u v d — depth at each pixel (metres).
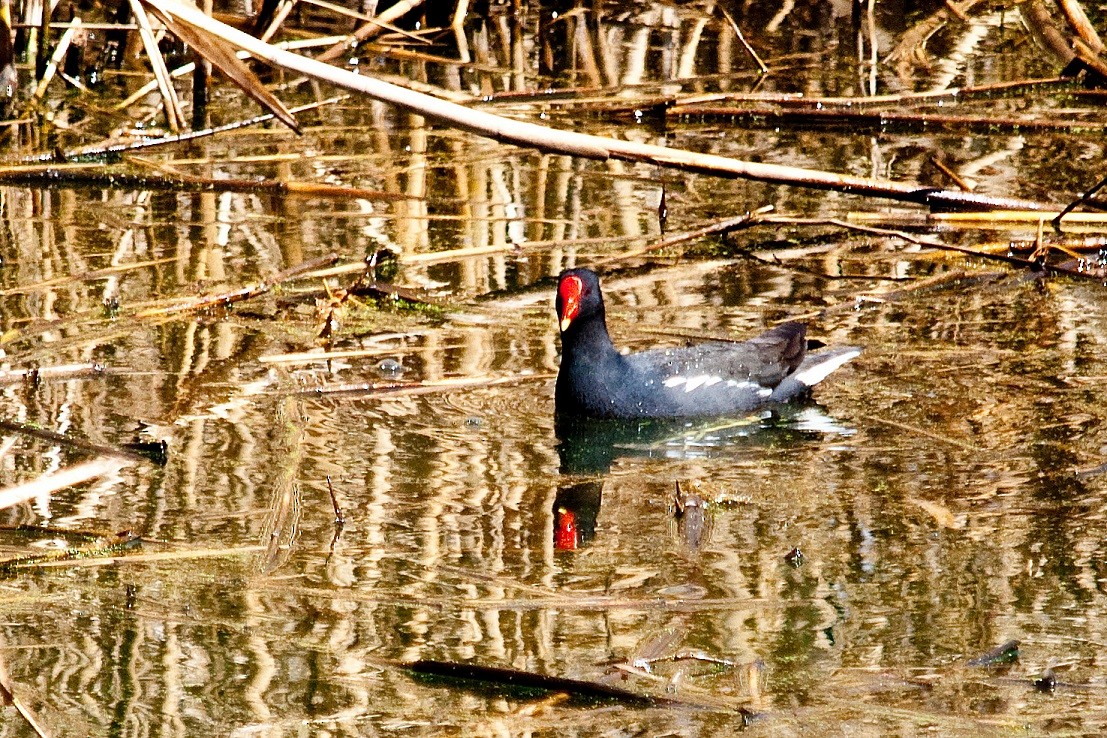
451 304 14.77
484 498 11.02
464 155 19.38
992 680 8.41
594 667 8.62
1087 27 20.94
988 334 14.09
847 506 10.88
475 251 15.38
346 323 14.31
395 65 22.53
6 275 15.06
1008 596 9.43
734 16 25.38
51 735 7.90
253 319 14.36
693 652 8.73
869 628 9.02
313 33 23.17
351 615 9.24
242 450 11.62
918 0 25.64
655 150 14.51
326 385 12.93
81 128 19.72
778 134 20.19
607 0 25.62
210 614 9.25
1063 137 20.00
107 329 13.88
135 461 11.16
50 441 11.23
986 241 16.61
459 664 8.45
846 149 19.44
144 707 8.20
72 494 10.81
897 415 12.53
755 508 10.88
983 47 23.84
